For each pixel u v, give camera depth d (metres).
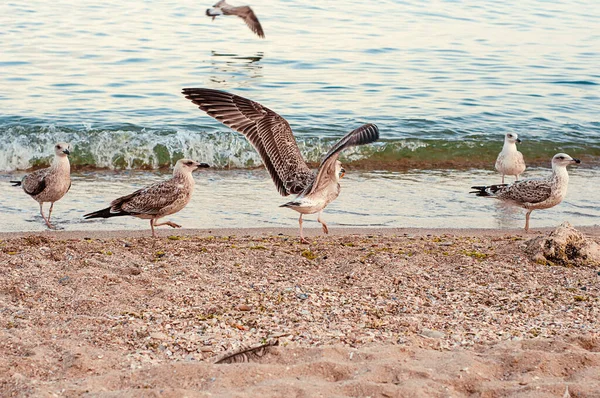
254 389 5.24
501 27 31.30
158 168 15.62
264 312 7.03
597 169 15.89
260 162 15.94
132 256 8.79
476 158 16.55
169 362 5.88
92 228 11.09
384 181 14.55
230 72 22.45
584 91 21.70
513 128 18.19
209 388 5.29
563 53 26.75
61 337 6.31
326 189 7.87
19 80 20.42
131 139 16.28
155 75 21.78
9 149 15.82
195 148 16.09
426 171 15.52
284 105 19.22
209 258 8.80
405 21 31.55
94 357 5.88
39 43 24.83
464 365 5.70
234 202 12.79
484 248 9.49
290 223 11.61
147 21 29.39
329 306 7.22
